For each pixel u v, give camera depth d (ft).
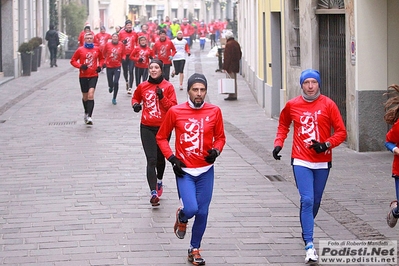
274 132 88.89
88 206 53.01
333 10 79.41
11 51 166.30
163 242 44.32
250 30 147.13
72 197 55.83
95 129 90.68
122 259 40.93
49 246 43.45
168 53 132.67
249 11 150.51
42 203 54.03
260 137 85.10
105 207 52.75
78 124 94.99
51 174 64.39
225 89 119.96
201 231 40.24
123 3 368.68
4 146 79.10
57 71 190.70
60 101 121.90
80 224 48.24
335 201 53.78
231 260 40.91
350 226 47.24
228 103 121.19
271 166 67.62
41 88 144.77
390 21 72.38
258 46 121.19
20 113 106.83
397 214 41.42
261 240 44.60
